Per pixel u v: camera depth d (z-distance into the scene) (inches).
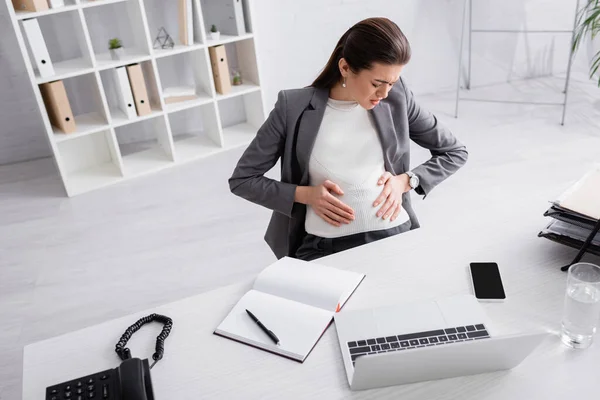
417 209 106.4
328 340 44.8
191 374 42.9
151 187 126.0
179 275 98.5
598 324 44.1
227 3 130.3
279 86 148.2
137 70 123.1
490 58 160.6
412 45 154.2
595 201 51.1
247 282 52.2
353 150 61.1
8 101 133.7
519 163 121.4
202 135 146.6
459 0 151.6
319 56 147.7
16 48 128.9
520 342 37.5
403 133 62.6
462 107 151.2
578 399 38.4
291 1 138.1
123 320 48.8
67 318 90.7
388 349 42.9
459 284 49.6
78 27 118.0
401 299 48.3
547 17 157.6
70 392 39.1
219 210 116.0
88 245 108.6
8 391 77.4
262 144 62.1
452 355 37.9
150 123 144.8
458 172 119.8
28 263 104.9
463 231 56.5
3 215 120.3
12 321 91.0
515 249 53.3
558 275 49.8
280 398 40.4
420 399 39.6
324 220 60.7
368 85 54.4
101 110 128.3
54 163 138.6
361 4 144.2
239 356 44.1
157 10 133.8
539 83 161.6
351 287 49.4
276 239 68.2
